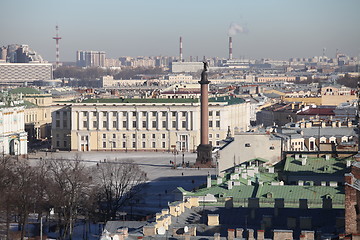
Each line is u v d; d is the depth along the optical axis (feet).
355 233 645.92
